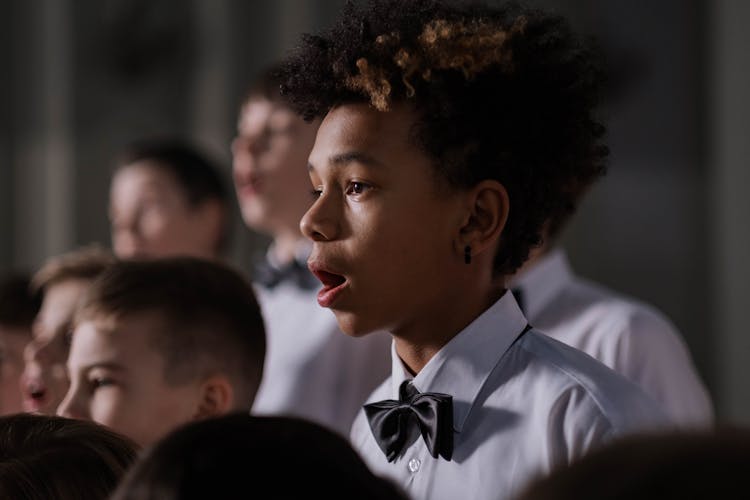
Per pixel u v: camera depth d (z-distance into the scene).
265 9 8.42
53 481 1.26
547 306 2.85
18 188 8.52
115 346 2.11
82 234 8.47
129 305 2.13
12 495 1.24
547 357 1.54
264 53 8.42
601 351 2.67
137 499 0.85
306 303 3.30
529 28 1.58
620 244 7.66
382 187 1.46
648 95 7.65
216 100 8.38
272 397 3.16
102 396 2.11
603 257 7.66
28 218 8.51
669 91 7.64
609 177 7.65
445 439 1.52
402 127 1.46
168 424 2.12
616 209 7.66
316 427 0.93
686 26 7.61
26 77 8.55
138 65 8.45
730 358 7.31
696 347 7.55
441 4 1.59
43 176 8.48
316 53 1.58
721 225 7.41
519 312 1.61
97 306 2.14
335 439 0.92
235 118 8.39
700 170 7.61
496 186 1.49
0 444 1.35
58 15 8.47
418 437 1.59
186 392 2.14
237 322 2.22
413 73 1.46
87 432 1.36
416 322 1.55
